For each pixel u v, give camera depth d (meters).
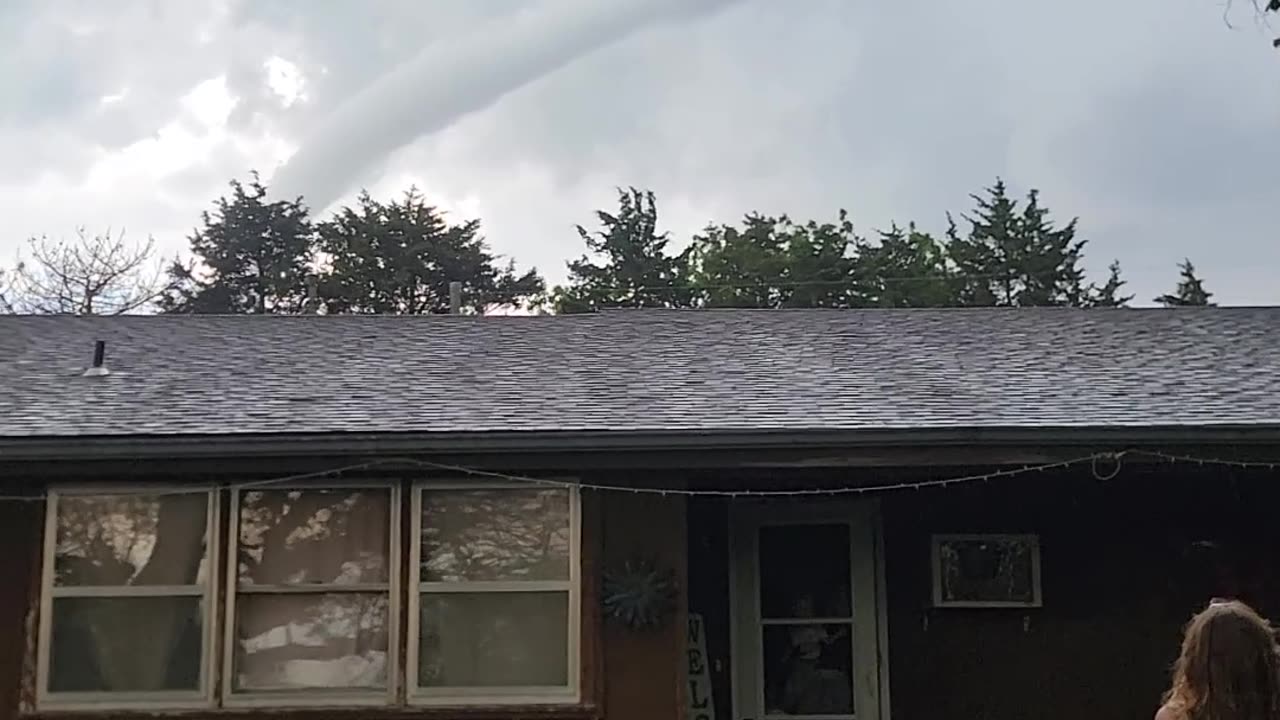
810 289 38.78
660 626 7.69
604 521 7.78
